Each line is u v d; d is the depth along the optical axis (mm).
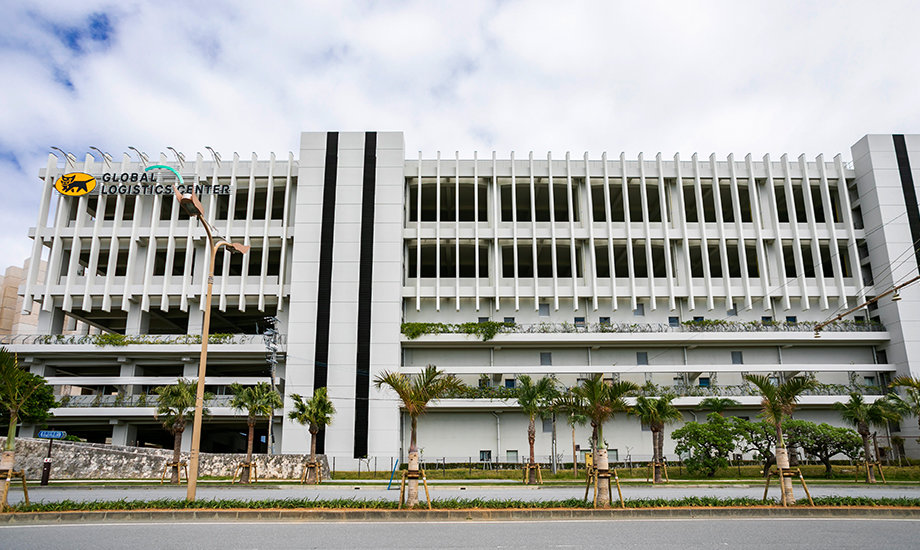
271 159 57625
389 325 52625
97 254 56500
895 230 55375
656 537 14344
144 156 57531
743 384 54594
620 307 56688
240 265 62156
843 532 15062
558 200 62156
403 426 53812
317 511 18125
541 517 18188
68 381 52875
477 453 53219
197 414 20922
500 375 54656
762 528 15742
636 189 59625
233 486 33312
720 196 60312
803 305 55469
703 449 41219
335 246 54344
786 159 58344
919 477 41969
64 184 56250
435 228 56812
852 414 42625
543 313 56719
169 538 14242
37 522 17219
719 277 61000
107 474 39312
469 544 13523
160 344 53312
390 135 56812
